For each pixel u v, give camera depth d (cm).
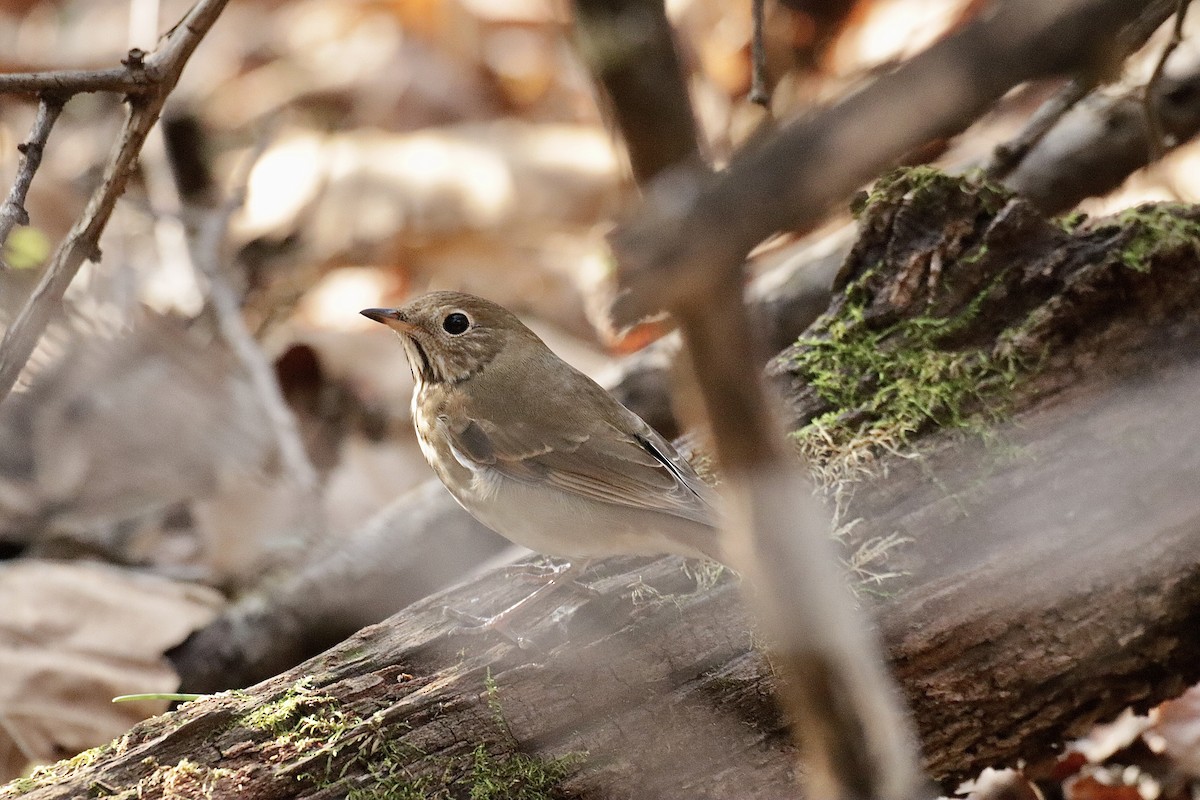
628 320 277
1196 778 894
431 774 697
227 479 1269
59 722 960
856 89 316
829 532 793
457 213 1725
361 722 704
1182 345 853
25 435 1306
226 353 1385
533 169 1755
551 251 1675
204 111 1938
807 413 884
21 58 1955
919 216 909
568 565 872
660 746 723
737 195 254
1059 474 812
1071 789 905
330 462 1380
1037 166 1292
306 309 1623
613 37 295
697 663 739
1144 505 796
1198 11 1312
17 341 732
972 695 760
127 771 677
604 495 847
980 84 246
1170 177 1431
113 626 1030
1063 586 771
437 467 947
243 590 1188
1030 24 242
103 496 1263
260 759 689
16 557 1221
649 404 1182
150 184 1691
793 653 439
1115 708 822
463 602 823
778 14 1712
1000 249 891
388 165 1780
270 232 1733
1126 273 844
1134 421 823
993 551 785
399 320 949
